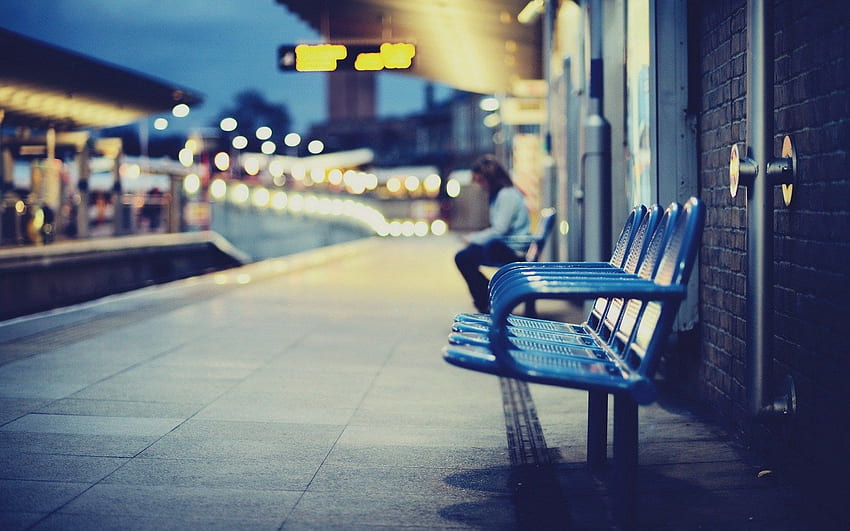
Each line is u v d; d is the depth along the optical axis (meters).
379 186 58.88
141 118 30.91
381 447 4.73
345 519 3.58
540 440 4.93
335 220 40.50
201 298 12.38
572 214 11.52
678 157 5.78
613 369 3.37
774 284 4.18
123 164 33.19
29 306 19.23
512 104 19.28
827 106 3.52
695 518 3.58
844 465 3.41
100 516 3.57
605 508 3.73
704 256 5.57
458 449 4.71
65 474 4.15
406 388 6.37
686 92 5.77
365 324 9.83
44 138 30.03
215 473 4.20
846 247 3.37
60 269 22.05
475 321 4.28
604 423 4.32
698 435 4.90
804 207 3.78
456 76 21.67
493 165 10.33
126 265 26.06
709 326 5.45
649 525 3.50
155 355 7.62
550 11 12.22
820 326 3.62
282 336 8.84
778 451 4.16
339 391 6.23
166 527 3.46
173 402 5.77
